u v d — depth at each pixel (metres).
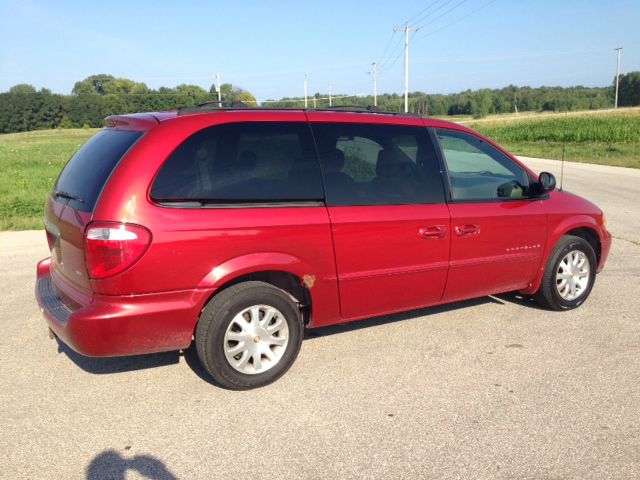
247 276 3.73
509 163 4.95
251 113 3.76
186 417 3.40
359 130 4.11
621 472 2.87
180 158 3.44
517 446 3.09
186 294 3.44
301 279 3.81
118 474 2.87
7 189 13.71
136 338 3.36
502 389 3.74
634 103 127.38
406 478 2.83
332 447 3.09
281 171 3.74
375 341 4.54
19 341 4.51
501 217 4.64
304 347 4.43
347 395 3.67
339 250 3.90
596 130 38.50
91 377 3.92
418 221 4.20
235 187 3.56
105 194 3.28
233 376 3.65
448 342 4.52
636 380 3.86
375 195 4.07
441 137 4.52
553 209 5.01
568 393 3.68
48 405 3.54
